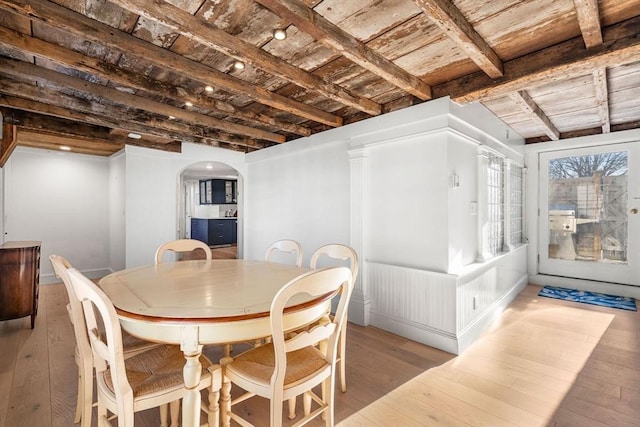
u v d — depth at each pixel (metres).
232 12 1.66
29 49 1.89
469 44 1.83
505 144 4.00
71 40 1.95
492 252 3.62
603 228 4.39
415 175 2.89
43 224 5.15
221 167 7.05
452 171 2.75
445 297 2.67
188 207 11.15
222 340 1.33
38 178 5.11
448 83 2.61
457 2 1.60
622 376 2.23
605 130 4.09
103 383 1.34
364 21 1.76
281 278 2.02
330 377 1.55
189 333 1.29
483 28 1.83
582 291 4.46
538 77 2.14
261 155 4.93
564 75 2.11
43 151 5.16
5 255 3.00
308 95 2.91
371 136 3.23
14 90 2.58
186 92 2.72
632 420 1.77
